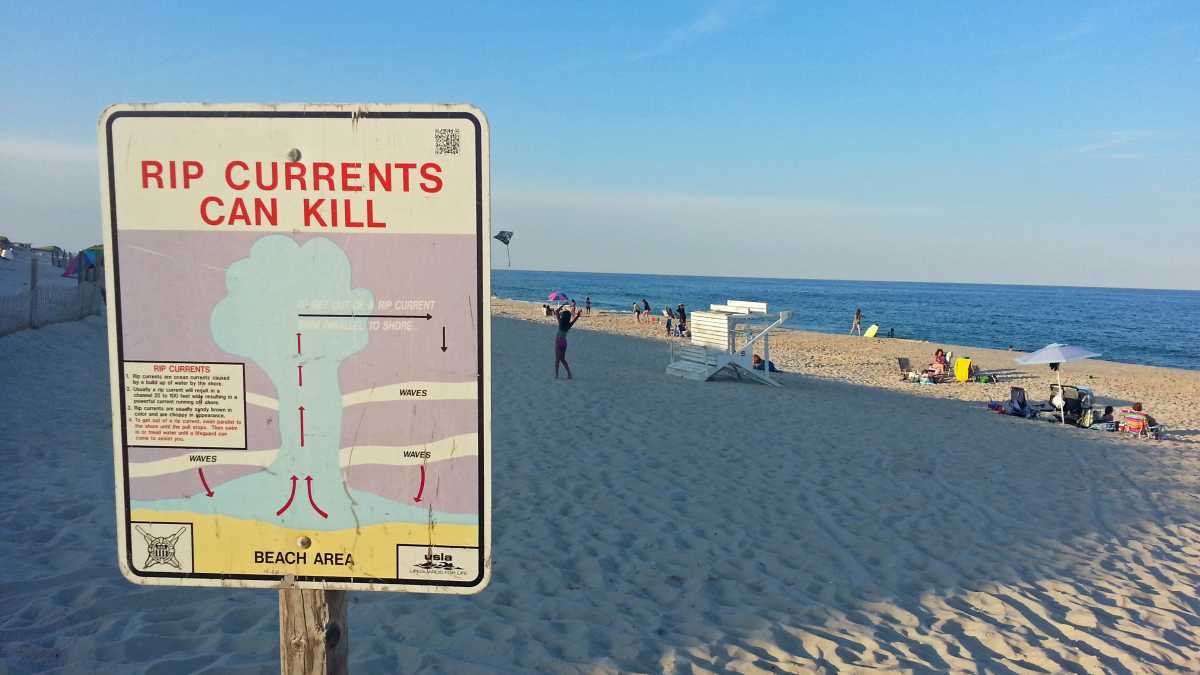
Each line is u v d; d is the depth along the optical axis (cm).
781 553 533
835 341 3155
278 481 162
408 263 158
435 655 350
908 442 988
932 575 516
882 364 2370
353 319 159
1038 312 7975
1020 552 579
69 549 448
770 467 780
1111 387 2067
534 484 656
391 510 162
